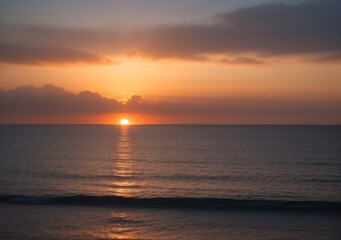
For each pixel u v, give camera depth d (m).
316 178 44.53
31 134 165.00
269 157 65.88
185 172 49.53
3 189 37.38
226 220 26.34
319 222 25.75
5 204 30.30
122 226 24.94
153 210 28.86
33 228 24.25
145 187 39.22
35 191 36.53
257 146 90.75
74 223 25.41
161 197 32.75
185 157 67.06
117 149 83.94
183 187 39.22
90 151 78.75
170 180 43.47
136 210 28.92
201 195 35.22
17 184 40.06
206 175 47.06
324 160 61.28
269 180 43.31
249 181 42.72
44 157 66.06
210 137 139.88
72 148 86.00
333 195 35.50
